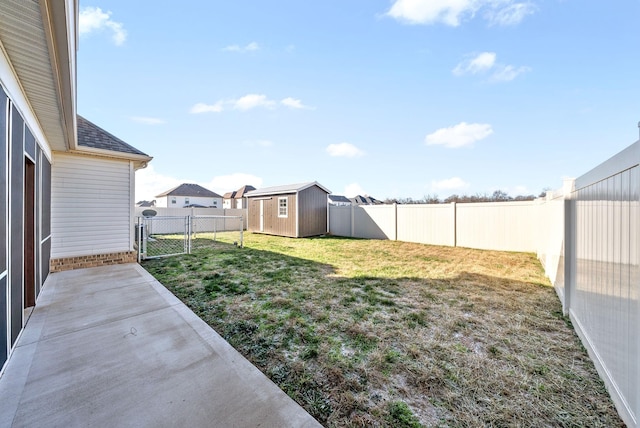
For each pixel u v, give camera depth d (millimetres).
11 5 1765
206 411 1785
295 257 7305
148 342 2701
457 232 9508
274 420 1712
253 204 14992
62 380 2104
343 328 3049
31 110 3434
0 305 2199
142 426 1663
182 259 6910
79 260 5777
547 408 1850
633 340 1639
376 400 1927
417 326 3105
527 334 2918
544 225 5918
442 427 1688
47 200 4906
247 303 3801
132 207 6480
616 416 1781
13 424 1669
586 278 2650
